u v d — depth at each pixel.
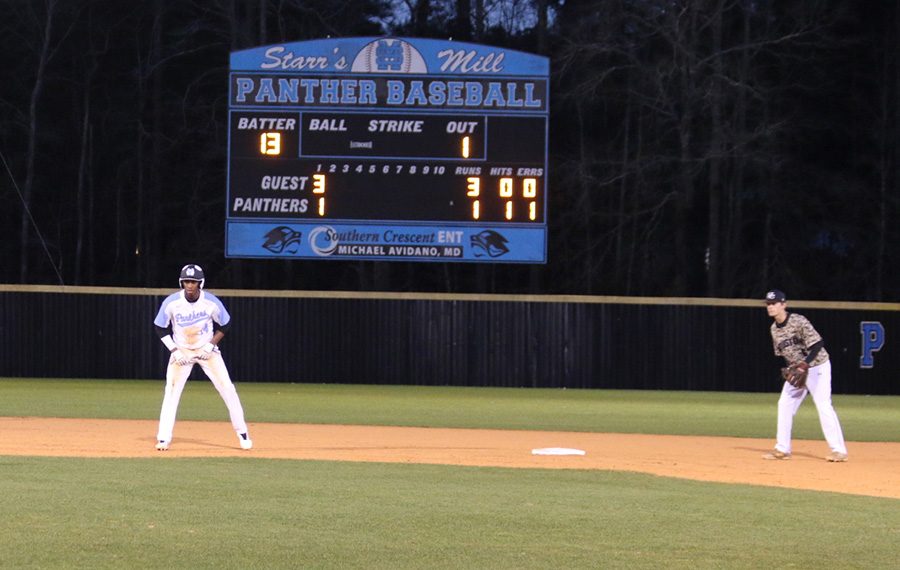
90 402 29.69
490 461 18.12
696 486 15.24
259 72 34.81
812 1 51.94
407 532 11.23
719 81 49.09
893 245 53.97
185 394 33.53
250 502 12.88
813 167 54.44
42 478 14.62
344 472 15.90
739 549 10.70
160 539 10.64
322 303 39.09
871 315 38.84
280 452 18.86
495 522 11.90
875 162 54.44
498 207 34.69
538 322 38.84
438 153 34.72
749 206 55.12
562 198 54.78
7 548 10.14
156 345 39.44
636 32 53.88
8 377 39.50
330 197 34.84
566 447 20.84
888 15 53.91
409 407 30.25
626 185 55.06
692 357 38.69
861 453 20.45
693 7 49.84
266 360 39.12
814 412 31.44
